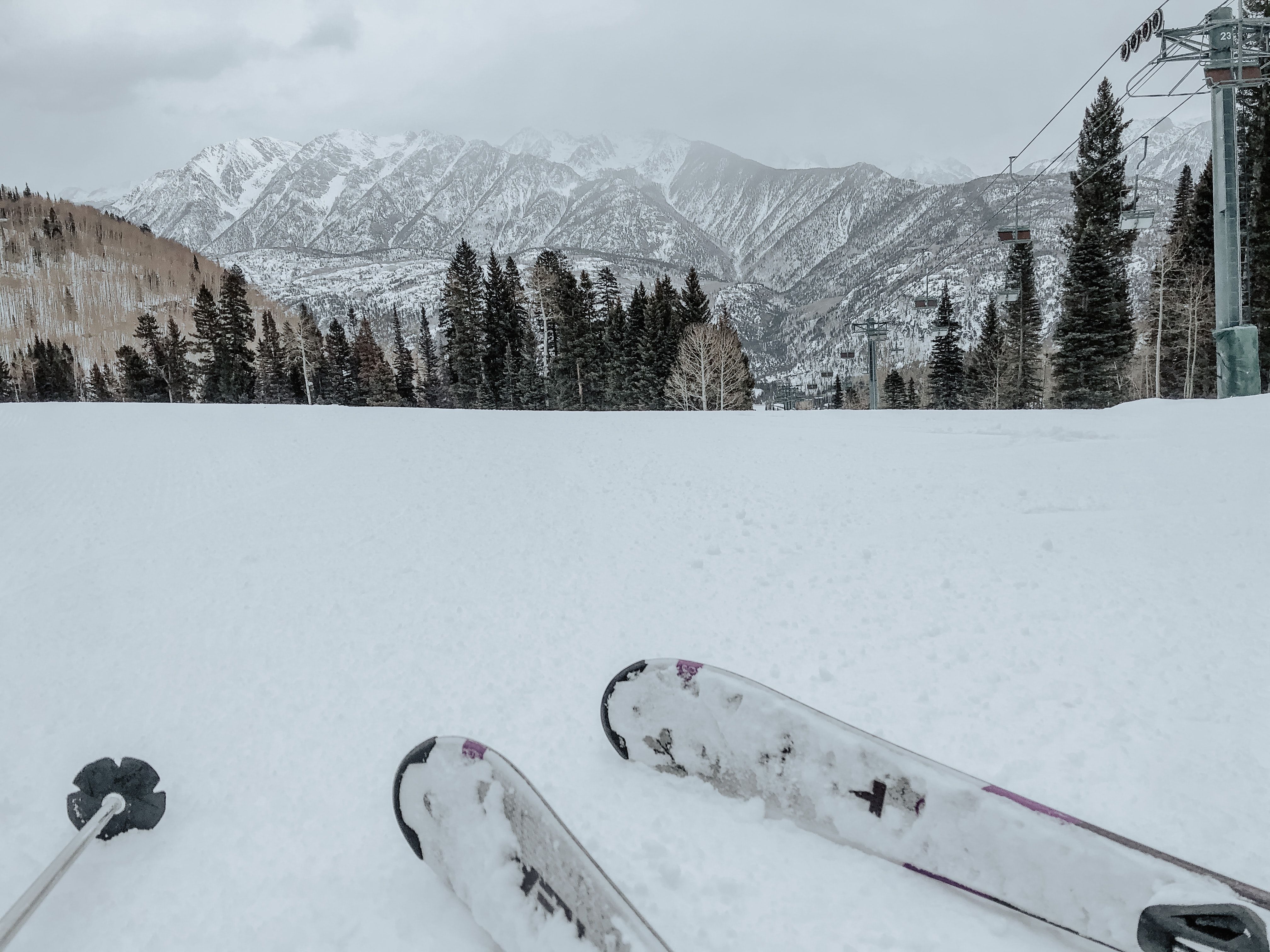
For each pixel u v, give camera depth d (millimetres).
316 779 2650
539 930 1684
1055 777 2311
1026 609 3545
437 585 4500
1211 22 11453
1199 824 2059
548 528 5551
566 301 44781
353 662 3551
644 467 7605
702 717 2373
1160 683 2801
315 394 63125
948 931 1785
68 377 88438
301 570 4852
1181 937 1519
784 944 1783
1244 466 5742
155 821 2402
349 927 1941
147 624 4094
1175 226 36562
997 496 5547
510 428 10953
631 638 3623
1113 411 9633
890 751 2012
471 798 1917
